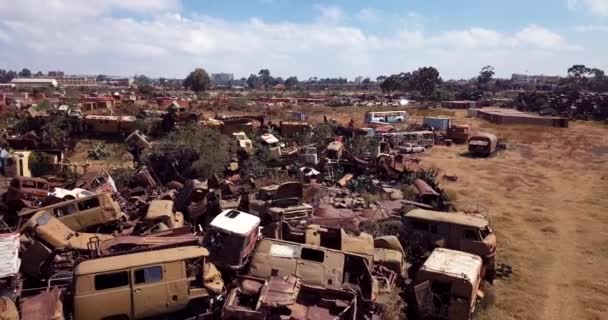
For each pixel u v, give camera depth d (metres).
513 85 199.75
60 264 13.62
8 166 27.75
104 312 11.14
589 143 52.59
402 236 17.86
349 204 22.45
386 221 19.53
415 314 14.02
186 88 167.62
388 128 53.66
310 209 19.91
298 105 100.62
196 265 12.43
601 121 77.25
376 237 17.50
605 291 16.69
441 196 24.05
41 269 13.44
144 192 23.83
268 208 19.48
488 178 35.41
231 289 12.23
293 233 15.96
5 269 11.48
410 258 16.55
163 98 89.38
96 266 11.31
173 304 11.79
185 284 11.89
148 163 28.92
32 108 55.69
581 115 82.38
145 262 11.58
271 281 11.81
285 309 11.14
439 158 43.47
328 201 23.00
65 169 28.44
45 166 28.75
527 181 34.53
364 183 27.27
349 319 11.61
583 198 29.75
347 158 33.03
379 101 119.31
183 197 20.61
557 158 43.84
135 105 74.56
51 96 95.62
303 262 12.88
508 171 38.00
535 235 22.69
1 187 25.39
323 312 11.67
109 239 14.85
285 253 13.12
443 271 13.69
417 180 26.19
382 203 23.41
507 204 28.25
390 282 14.14
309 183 26.05
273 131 44.72
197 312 12.06
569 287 17.03
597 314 15.08
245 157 32.06
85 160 35.62
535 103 95.31
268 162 32.06
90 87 174.75
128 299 11.33
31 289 12.10
